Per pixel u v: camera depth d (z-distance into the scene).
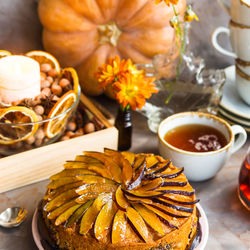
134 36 0.89
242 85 0.86
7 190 0.76
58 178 0.66
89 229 0.61
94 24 0.88
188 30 0.82
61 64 0.93
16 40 0.93
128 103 0.80
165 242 0.62
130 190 0.64
